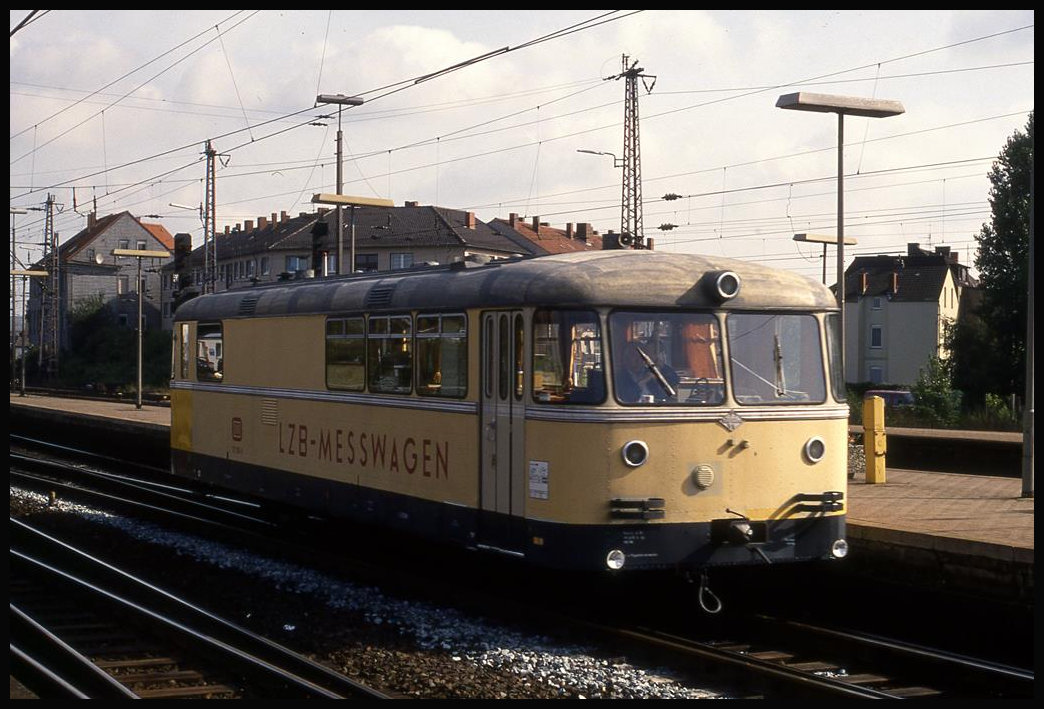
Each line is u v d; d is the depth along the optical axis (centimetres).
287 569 1426
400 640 1085
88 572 1441
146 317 9812
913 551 1147
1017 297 5512
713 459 1097
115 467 2741
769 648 1053
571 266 1117
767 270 1177
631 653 1020
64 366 7656
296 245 7712
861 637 1024
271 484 1633
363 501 1402
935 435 2355
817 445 1147
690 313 1112
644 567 1067
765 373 1135
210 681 953
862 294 7562
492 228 8181
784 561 1121
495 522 1162
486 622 1142
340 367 1458
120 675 967
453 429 1224
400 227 7569
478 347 1187
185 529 1764
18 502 2061
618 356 1078
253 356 1684
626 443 1066
